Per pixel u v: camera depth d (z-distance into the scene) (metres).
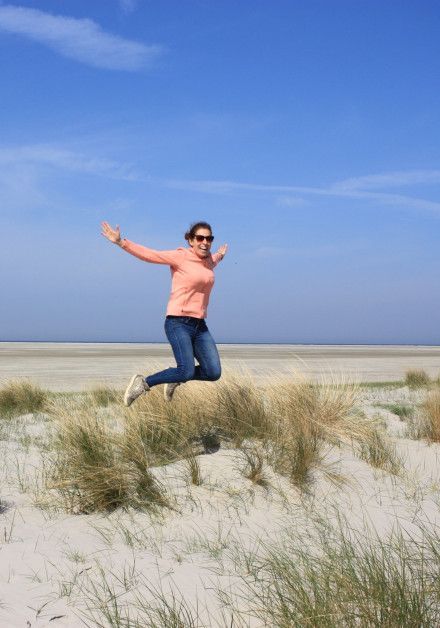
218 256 6.46
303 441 6.28
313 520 4.99
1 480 5.80
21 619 3.30
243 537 4.62
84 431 5.83
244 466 5.96
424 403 10.84
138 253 6.05
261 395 7.74
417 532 4.88
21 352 53.88
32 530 4.61
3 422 9.54
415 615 3.08
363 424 7.77
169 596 3.65
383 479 6.28
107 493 5.13
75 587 3.71
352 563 3.81
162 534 4.62
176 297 6.20
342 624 3.15
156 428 6.79
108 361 35.38
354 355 54.41
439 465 7.12
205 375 6.33
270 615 3.37
